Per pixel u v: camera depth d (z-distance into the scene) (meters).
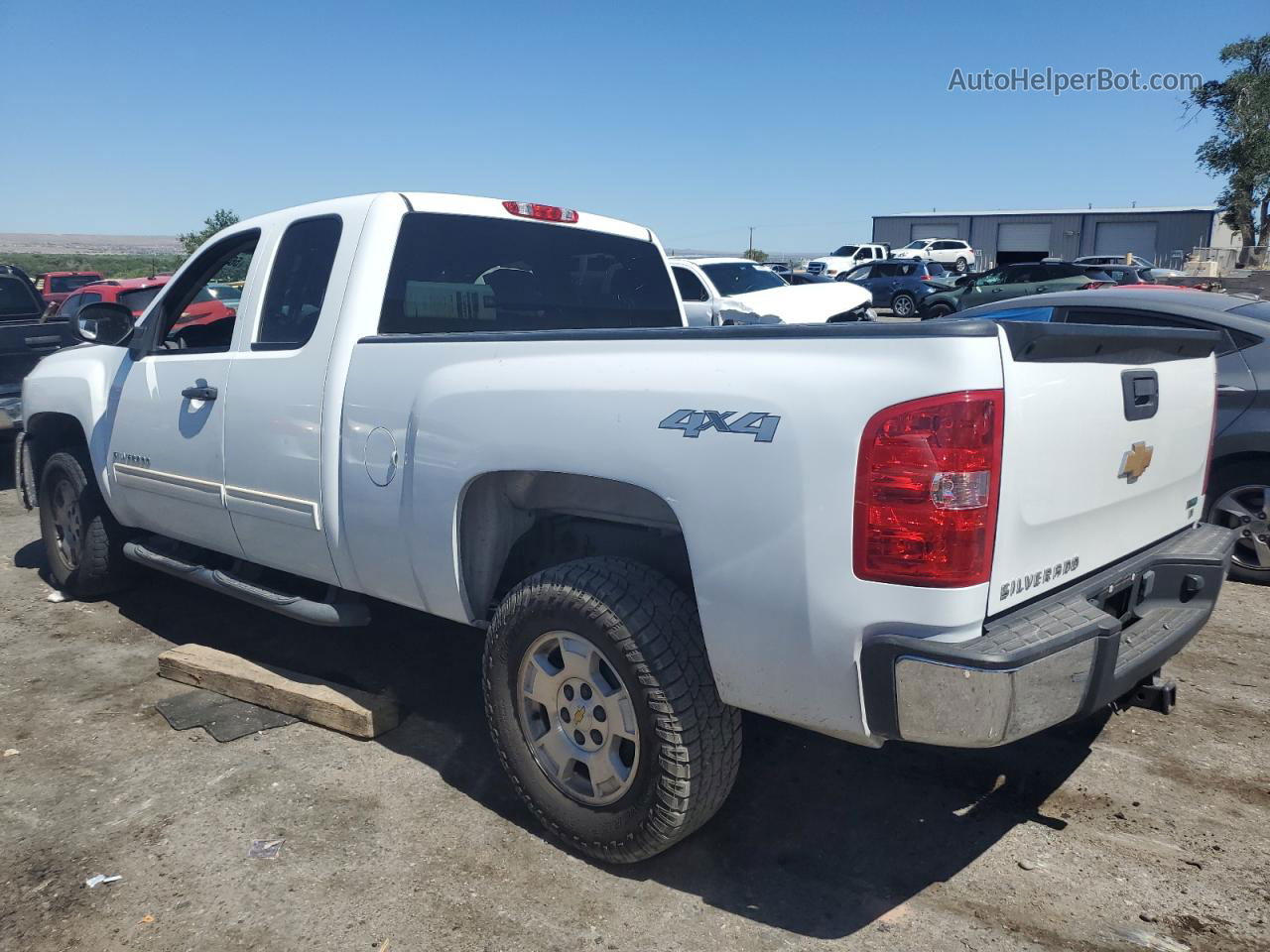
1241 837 3.22
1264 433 5.47
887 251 44.72
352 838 3.23
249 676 4.26
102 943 2.74
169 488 4.49
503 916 2.84
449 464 3.20
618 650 2.82
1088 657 2.48
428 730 4.01
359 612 3.92
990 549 2.38
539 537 3.59
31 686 4.45
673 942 2.73
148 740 3.93
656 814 2.84
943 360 2.31
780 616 2.52
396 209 3.79
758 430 2.52
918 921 2.82
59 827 3.30
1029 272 23.72
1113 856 3.13
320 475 3.67
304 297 3.94
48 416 5.52
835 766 3.73
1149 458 3.07
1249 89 44.09
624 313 4.82
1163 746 3.83
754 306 12.85
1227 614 5.21
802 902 2.91
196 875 3.04
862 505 2.38
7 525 7.66
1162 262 53.84
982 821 3.34
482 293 4.12
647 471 2.72
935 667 2.32
